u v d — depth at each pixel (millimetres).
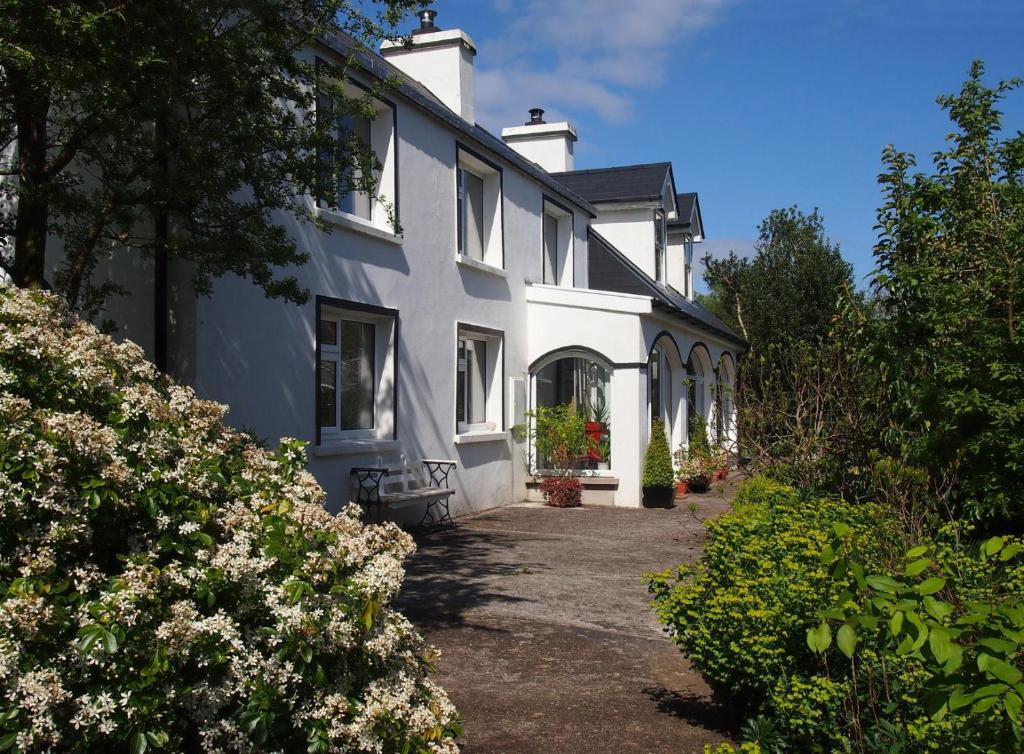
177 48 6020
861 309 8891
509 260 16203
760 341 24969
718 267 27297
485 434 14898
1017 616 2393
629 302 16344
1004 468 7176
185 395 4109
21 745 2527
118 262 8156
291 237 9992
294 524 3426
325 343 11141
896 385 8305
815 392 10539
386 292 11969
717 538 5840
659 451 16234
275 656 3023
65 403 3582
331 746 3041
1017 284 7262
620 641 6930
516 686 5812
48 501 3025
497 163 15523
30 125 6230
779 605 4566
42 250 6328
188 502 3453
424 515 13008
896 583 2619
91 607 2795
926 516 6484
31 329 3658
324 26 7359
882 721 4035
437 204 13453
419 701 3438
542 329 16953
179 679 2914
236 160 6684
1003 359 7223
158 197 6395
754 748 3992
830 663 4496
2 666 2564
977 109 8094
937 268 7801
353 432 11656
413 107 12672
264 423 9562
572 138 23828
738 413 11312
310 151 7664
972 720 2682
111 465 3223
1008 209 7742
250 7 6734
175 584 3062
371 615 3225
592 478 16391
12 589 2762
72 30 5121
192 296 8594
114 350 4105
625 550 11211
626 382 16406
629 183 22406
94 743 2746
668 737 4953
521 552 10945
